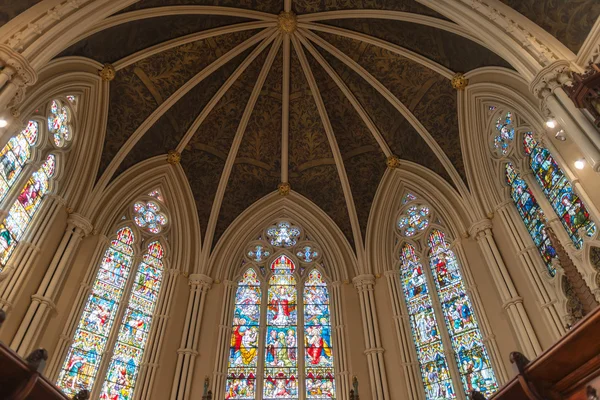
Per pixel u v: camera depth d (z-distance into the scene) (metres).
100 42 15.16
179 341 16.03
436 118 18.16
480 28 12.95
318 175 20.50
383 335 16.41
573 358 6.03
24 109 13.00
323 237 19.44
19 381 6.41
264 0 17.77
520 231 14.59
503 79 15.10
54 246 14.40
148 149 18.38
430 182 18.52
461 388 14.27
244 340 16.73
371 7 16.98
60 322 13.73
